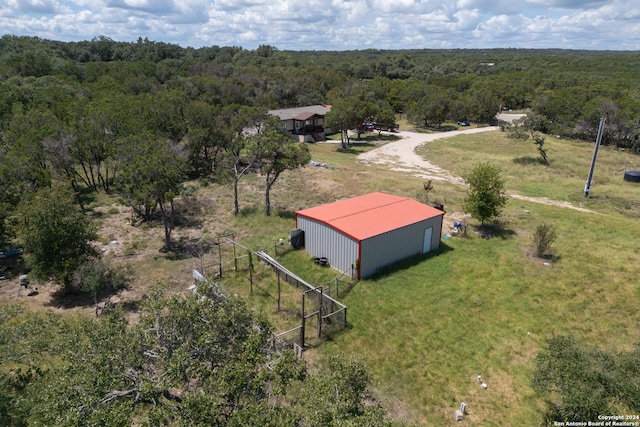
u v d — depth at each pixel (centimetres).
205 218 3042
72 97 5791
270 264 2294
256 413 833
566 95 7419
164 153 2552
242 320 1064
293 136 6075
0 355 1225
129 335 1001
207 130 3872
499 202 2670
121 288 2081
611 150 5516
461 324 1795
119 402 892
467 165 4609
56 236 1912
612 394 1143
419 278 2148
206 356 994
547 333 1748
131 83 7338
